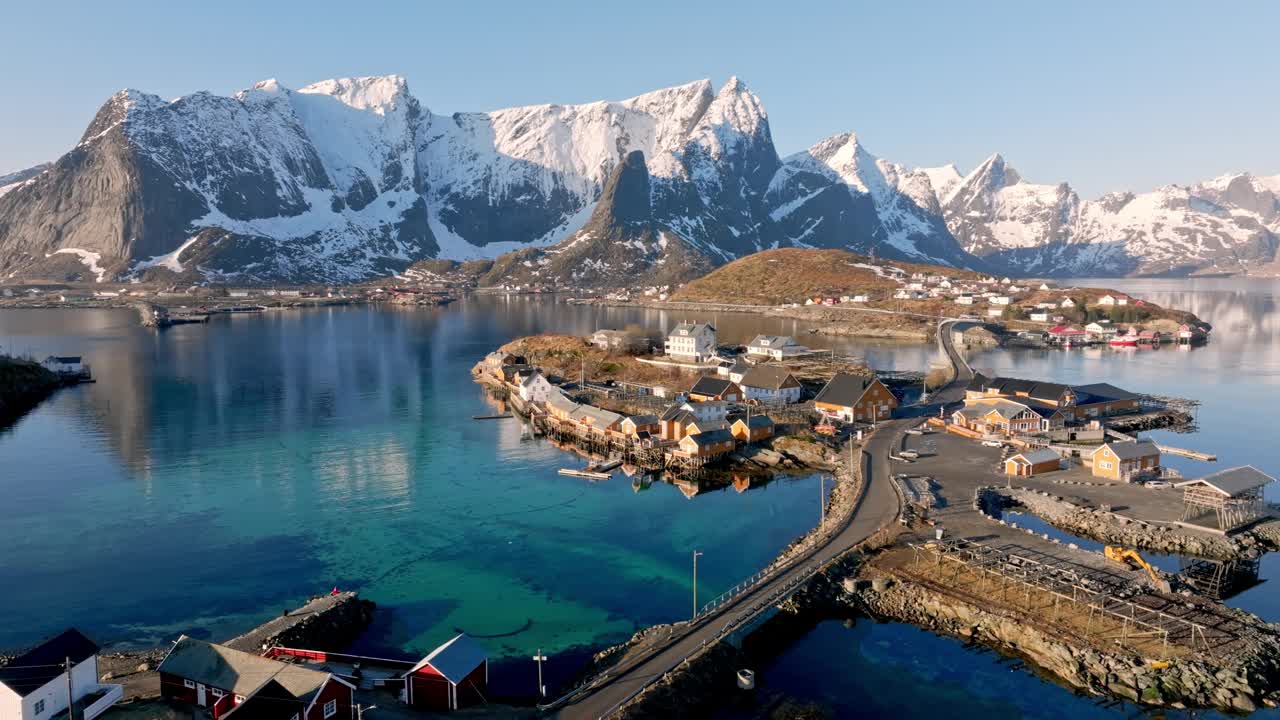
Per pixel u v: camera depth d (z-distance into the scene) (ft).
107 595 203.31
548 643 175.94
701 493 282.36
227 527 251.80
